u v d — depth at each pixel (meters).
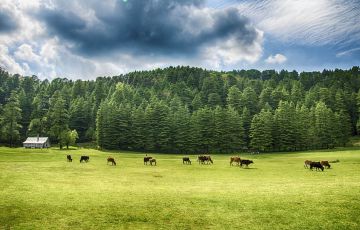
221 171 45.94
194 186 30.88
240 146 117.50
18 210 20.23
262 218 19.72
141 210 20.95
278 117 114.06
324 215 20.11
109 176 38.62
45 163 51.66
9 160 52.69
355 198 23.66
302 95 174.75
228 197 24.62
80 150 93.75
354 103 156.00
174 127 117.06
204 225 18.56
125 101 151.75
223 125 114.00
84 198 23.81
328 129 113.25
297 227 18.33
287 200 23.47
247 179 36.97
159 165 55.12
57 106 107.25
